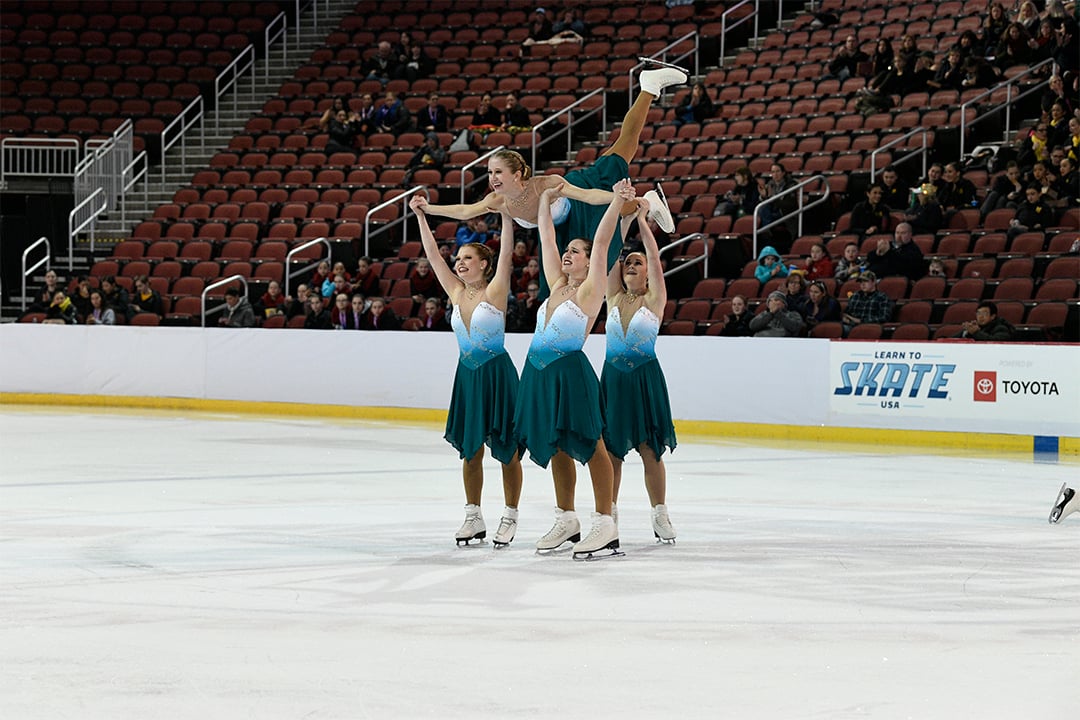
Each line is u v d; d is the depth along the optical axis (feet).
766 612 53.36
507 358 69.46
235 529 74.90
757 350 138.31
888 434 131.34
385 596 56.18
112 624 50.57
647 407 69.46
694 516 81.61
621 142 71.51
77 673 43.34
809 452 122.52
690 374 142.10
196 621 51.16
